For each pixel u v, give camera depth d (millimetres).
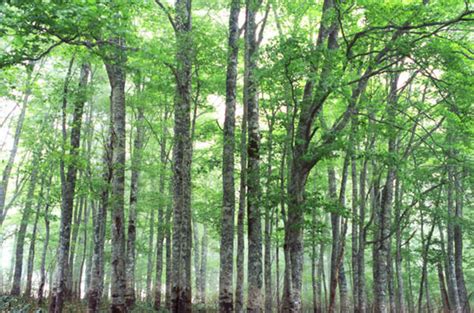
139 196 23922
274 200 14156
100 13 10203
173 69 15375
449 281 27188
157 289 23828
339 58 12898
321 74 13016
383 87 22094
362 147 20000
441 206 26375
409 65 13875
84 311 19953
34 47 10672
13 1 9234
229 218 15594
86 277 35312
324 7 14703
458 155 20547
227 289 14828
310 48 12477
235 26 17609
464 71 13617
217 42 17391
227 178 16000
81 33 10703
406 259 28766
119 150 16328
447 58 12852
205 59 16938
